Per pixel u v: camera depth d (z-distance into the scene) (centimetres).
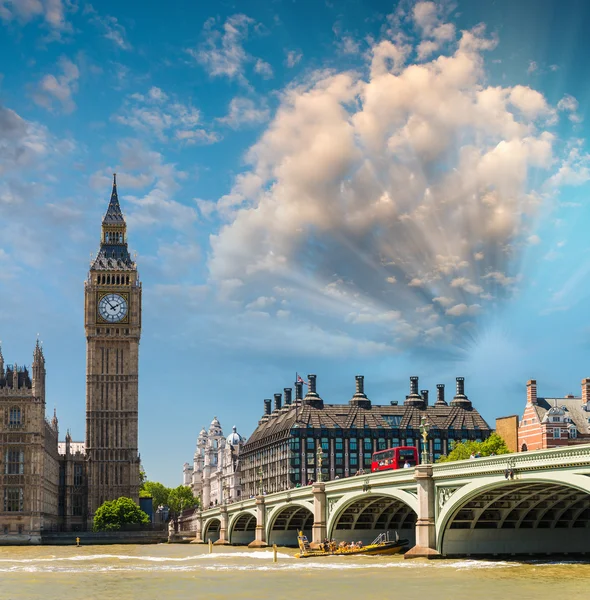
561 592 8644
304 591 9381
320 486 14550
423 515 11569
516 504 11400
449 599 8419
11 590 9988
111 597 9275
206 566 13062
